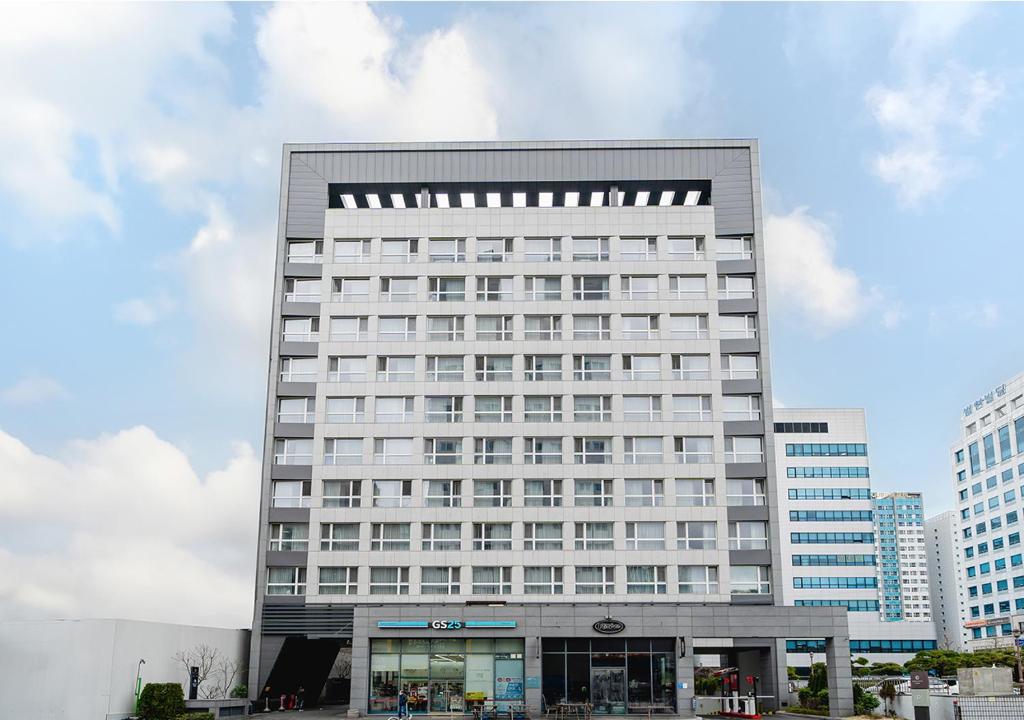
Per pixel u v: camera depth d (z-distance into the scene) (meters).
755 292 70.62
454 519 66.50
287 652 66.44
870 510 143.75
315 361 70.12
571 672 58.16
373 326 70.00
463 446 67.69
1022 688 51.47
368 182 73.12
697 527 66.25
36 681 48.75
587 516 66.31
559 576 65.62
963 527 152.62
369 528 66.50
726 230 71.62
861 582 142.25
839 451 145.88
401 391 68.69
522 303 70.12
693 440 67.75
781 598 65.25
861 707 57.28
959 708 44.97
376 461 67.81
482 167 73.06
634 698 57.91
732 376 69.50
